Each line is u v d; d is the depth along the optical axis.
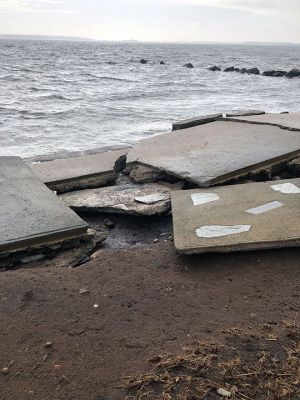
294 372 2.51
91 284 3.63
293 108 19.44
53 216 4.56
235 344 2.76
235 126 8.16
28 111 16.19
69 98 20.50
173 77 38.44
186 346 2.76
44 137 12.21
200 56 98.00
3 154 10.23
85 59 65.88
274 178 5.96
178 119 15.44
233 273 3.70
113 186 5.97
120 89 25.78
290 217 4.28
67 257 4.28
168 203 5.28
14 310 3.24
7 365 2.67
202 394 2.37
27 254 4.18
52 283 3.64
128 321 3.09
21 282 3.65
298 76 46.12
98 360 2.69
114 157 6.79
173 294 3.43
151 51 120.94
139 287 3.56
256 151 6.32
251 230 4.09
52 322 3.09
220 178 5.39
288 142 6.75
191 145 6.90
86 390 2.45
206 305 3.27
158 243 4.52
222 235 4.05
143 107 18.42
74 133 12.80
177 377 2.48
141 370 2.57
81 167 6.29
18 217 4.51
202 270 3.79
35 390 2.47
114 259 4.10
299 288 3.43
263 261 3.84
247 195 4.96
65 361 2.69
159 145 7.04
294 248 3.98
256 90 29.27
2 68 38.34
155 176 5.96
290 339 2.80
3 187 5.32
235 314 3.14
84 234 4.45
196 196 5.06
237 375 2.49
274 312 3.14
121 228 5.07
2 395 2.44
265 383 2.44
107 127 13.80
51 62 53.78
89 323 3.07
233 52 141.25
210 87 30.08
